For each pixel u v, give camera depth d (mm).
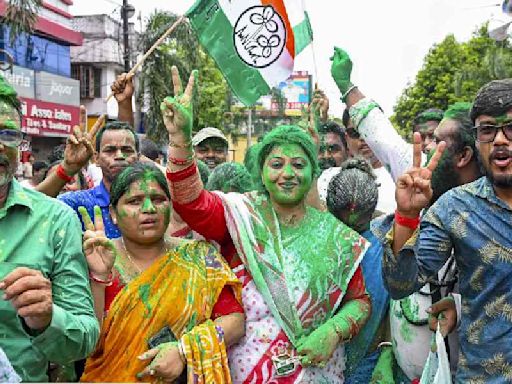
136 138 3906
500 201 2229
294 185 2648
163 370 2387
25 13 10727
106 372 2510
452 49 27094
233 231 2639
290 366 2533
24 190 2305
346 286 2664
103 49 27938
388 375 2893
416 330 2703
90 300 2283
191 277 2557
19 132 2227
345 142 4957
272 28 3859
